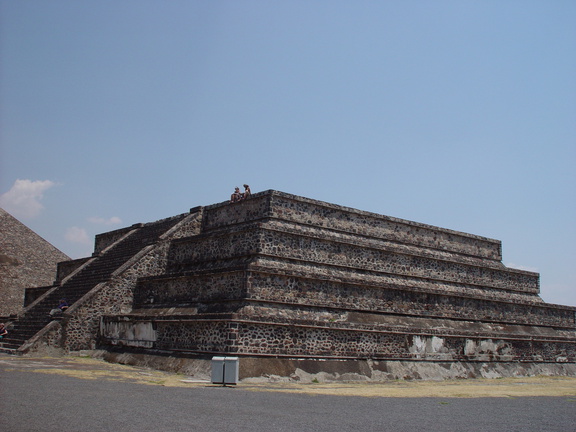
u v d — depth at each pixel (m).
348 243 28.52
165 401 14.36
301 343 23.75
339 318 26.27
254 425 11.68
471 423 13.48
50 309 30.14
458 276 33.59
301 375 22.91
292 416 13.16
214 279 25.88
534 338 33.38
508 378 30.33
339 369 24.30
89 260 35.56
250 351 22.27
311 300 25.95
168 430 10.64
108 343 27.91
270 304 24.52
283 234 26.48
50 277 48.62
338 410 14.61
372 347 25.97
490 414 15.25
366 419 13.32
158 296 28.77
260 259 25.50
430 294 30.80
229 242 27.38
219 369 19.64
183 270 29.78
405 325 28.42
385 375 25.56
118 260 32.22
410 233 32.91
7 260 46.41
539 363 33.56
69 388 15.62
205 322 23.28
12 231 47.97
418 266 31.67
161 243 30.92
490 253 37.16
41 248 49.34
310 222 28.45
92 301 28.42
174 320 24.53
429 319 30.30
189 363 22.86
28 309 31.66
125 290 29.53
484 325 32.75
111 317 27.98
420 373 27.02
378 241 31.11
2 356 25.20
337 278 26.72
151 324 25.80
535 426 13.45
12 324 30.84
